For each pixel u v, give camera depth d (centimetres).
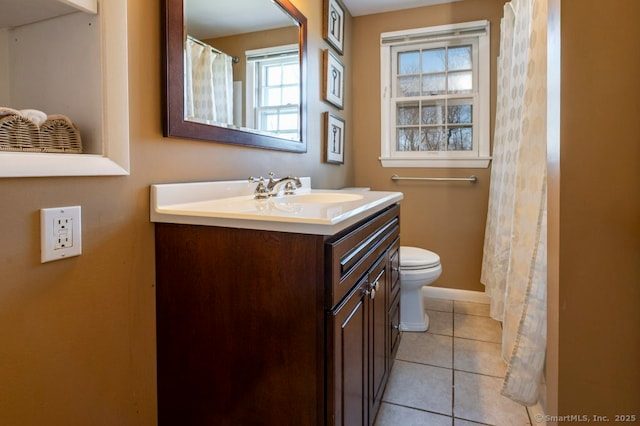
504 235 214
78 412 87
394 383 169
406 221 286
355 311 106
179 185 111
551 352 100
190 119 116
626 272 87
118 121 92
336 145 251
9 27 95
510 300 168
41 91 95
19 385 75
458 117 272
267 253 92
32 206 76
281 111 174
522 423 143
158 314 105
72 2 84
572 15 87
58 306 82
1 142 71
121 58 92
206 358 100
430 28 269
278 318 92
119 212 95
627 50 85
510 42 219
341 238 96
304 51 192
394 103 286
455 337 216
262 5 156
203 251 99
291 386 91
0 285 72
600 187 87
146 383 104
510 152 204
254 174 155
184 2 113
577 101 88
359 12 281
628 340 87
